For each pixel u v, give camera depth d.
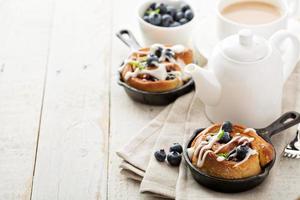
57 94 1.06
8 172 0.94
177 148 0.92
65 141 0.98
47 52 1.15
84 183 0.92
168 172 0.90
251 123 0.95
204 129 0.92
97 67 1.11
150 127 0.97
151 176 0.90
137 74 1.02
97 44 1.16
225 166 0.85
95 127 1.00
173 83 1.01
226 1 1.09
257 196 0.87
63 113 1.03
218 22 1.06
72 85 1.08
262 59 0.92
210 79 0.93
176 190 0.87
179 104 1.00
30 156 0.96
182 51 1.05
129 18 1.21
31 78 1.10
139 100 1.03
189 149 0.89
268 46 0.94
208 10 1.21
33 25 1.21
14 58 1.14
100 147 0.97
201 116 0.99
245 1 1.10
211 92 0.94
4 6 1.26
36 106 1.04
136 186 0.91
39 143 0.98
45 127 1.01
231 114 0.95
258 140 0.88
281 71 0.94
